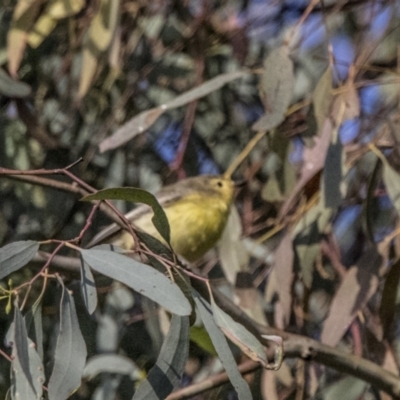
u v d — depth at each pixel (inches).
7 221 447.5
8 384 386.3
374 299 394.3
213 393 387.5
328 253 407.5
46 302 407.8
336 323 336.2
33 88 469.7
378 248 346.9
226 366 239.3
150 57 478.9
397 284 336.8
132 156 464.1
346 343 411.5
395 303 341.7
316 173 368.2
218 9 490.6
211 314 246.2
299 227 362.6
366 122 443.8
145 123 371.2
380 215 441.4
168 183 462.6
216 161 486.3
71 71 463.8
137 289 233.9
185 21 484.4
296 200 393.1
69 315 240.7
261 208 458.0
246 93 490.9
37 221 433.7
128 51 471.2
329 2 491.8
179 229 426.3
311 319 412.5
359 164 443.8
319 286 422.6
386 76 462.0
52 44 475.2
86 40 391.9
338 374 403.9
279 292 353.4
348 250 453.1
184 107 483.2
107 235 401.7
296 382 384.5
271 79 348.2
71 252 414.0
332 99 372.8
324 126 362.0
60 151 450.3
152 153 476.1
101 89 468.8
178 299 232.5
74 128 466.0
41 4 400.5
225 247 386.9
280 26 498.0
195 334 331.6
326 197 346.0
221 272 443.8
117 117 470.9
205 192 436.8
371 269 342.3
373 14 468.8
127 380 376.5
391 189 341.4
